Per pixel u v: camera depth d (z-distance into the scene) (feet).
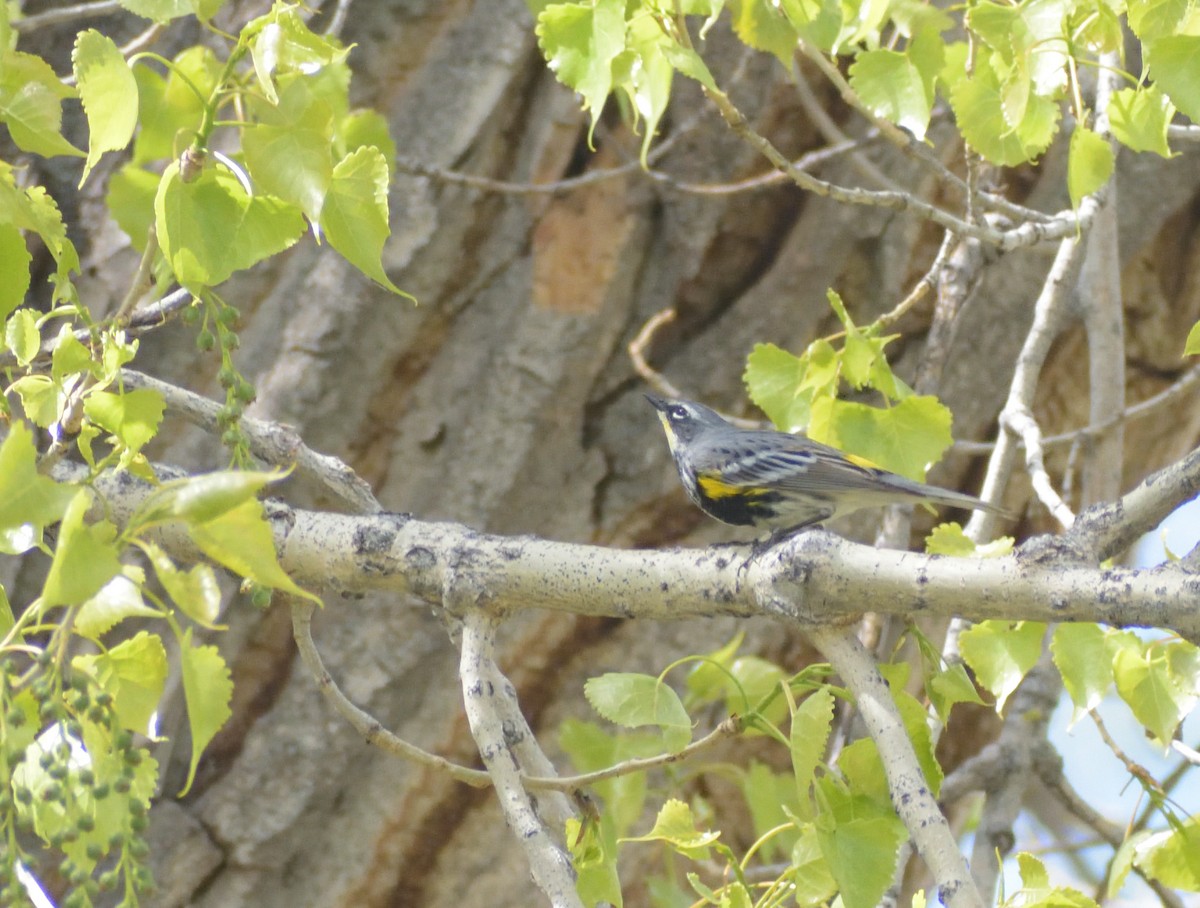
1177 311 46.88
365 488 26.58
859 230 40.91
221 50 37.93
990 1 25.34
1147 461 49.06
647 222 40.73
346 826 37.73
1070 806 35.91
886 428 29.94
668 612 22.57
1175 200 45.32
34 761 18.85
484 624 23.17
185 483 14.89
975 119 28.50
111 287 37.11
